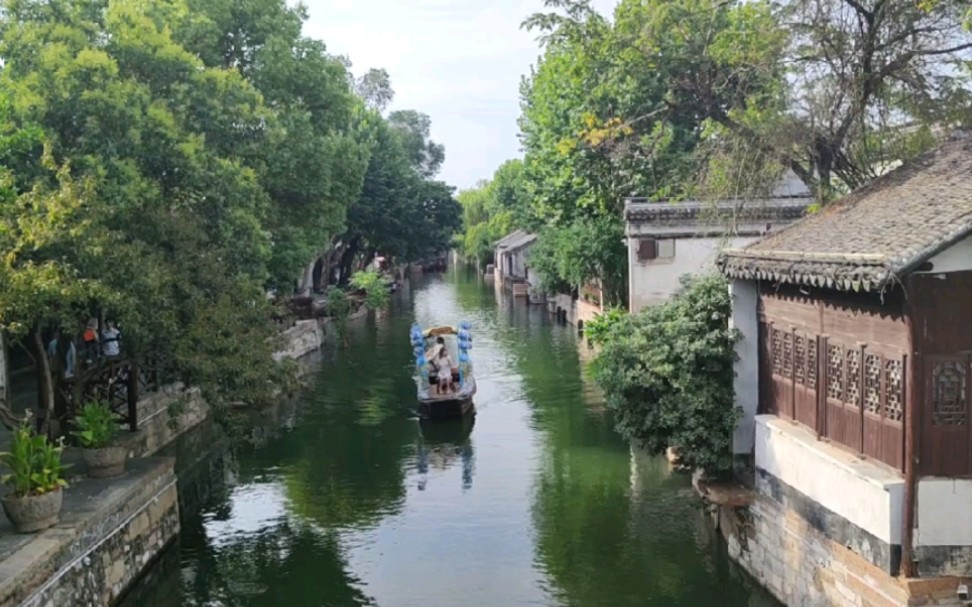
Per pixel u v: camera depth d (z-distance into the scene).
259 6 28.89
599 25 17.89
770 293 11.89
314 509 17.22
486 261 98.38
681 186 19.86
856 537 9.41
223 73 21.56
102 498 12.83
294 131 28.84
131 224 15.75
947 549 8.62
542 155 29.50
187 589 13.70
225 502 17.73
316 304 45.62
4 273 11.93
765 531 11.85
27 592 10.11
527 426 23.30
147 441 19.59
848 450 9.91
